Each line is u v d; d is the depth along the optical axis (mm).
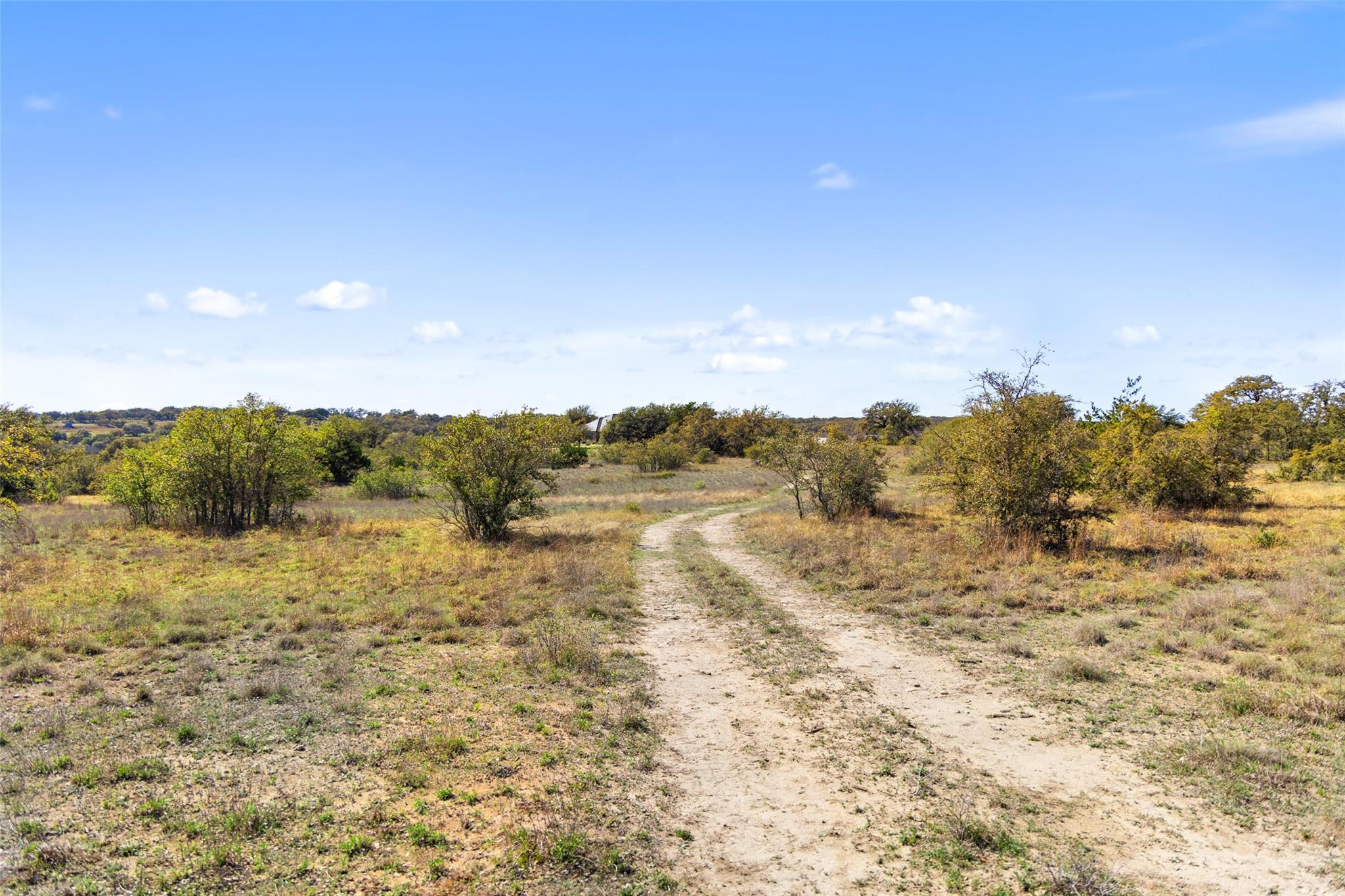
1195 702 8070
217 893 4711
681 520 30922
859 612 13047
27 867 4910
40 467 21109
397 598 13930
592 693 8875
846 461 27188
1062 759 6867
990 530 19312
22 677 8977
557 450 22469
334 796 6094
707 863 5254
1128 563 16141
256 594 14320
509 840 5402
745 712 8344
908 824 5758
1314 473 38031
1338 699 7684
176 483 25250
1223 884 4836
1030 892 4816
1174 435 25734
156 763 6520
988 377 19594
